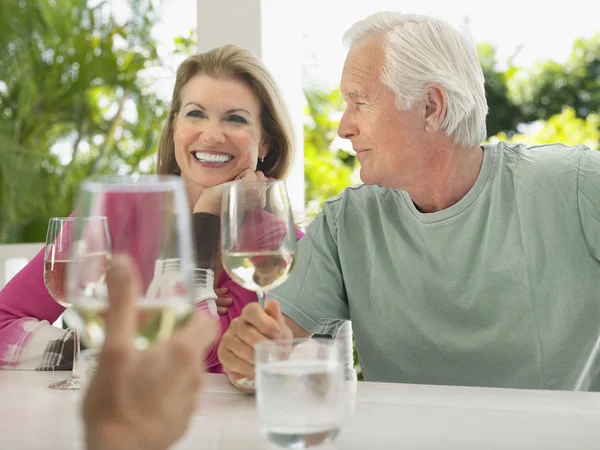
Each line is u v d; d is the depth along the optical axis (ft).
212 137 6.75
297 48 8.41
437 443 2.59
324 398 2.44
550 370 4.89
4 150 27.04
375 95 4.98
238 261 3.24
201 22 8.11
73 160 28.35
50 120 27.99
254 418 3.05
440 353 5.04
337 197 5.58
